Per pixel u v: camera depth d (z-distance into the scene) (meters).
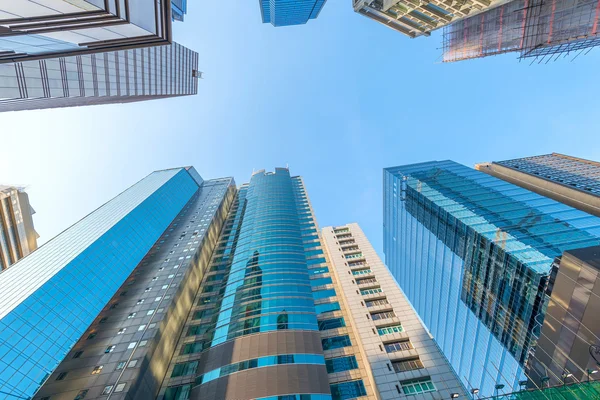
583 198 55.31
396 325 42.97
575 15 32.47
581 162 80.00
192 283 56.34
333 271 60.41
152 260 64.69
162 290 49.16
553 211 48.38
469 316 58.16
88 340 40.41
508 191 59.97
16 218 87.00
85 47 21.31
